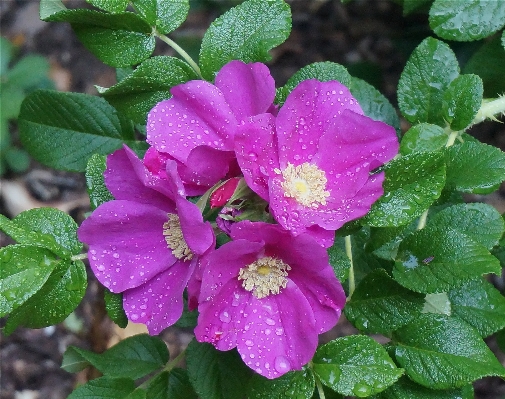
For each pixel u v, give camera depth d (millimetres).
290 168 261
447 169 296
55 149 369
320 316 251
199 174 254
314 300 252
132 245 271
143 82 304
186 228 226
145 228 271
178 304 258
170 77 307
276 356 249
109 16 300
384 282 281
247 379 314
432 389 276
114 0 303
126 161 266
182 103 263
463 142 309
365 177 255
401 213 263
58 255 277
